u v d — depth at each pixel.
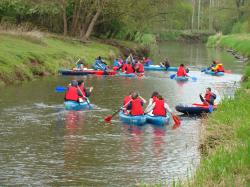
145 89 32.16
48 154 16.89
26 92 28.41
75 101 24.56
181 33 119.00
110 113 23.72
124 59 53.31
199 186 11.80
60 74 37.50
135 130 20.66
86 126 21.02
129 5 57.25
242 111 20.00
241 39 80.56
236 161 12.90
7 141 18.33
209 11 124.31
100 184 14.12
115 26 62.97
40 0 53.19
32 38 42.31
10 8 51.81
